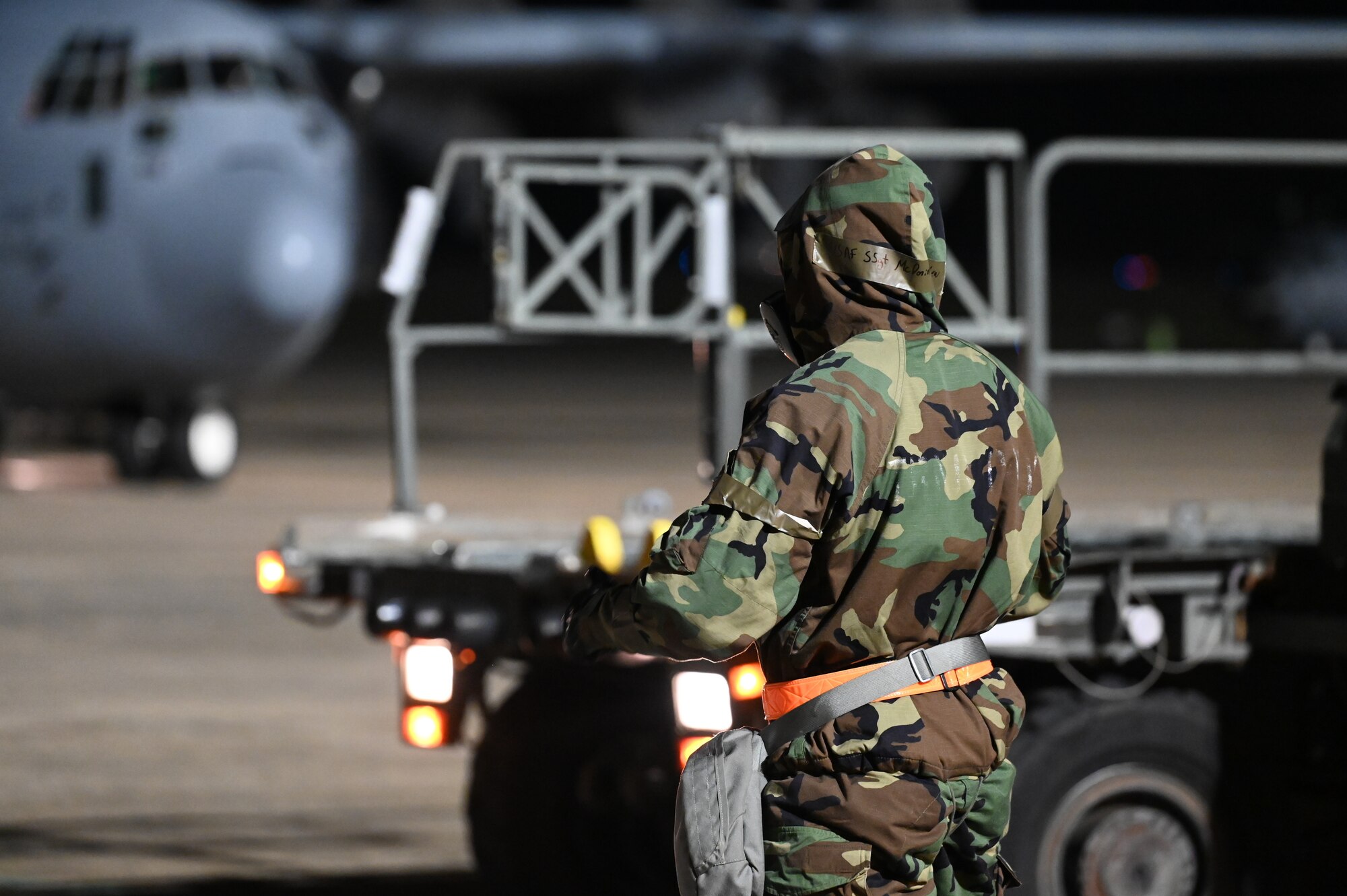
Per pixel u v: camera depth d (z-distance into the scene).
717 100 103.31
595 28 106.56
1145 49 106.56
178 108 61.75
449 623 18.52
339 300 65.31
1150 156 23.31
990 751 11.45
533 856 21.00
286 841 25.38
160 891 22.89
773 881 11.22
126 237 61.47
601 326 23.06
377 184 99.94
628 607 11.28
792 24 108.38
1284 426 93.31
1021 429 11.68
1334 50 106.12
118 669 37.47
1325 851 18.72
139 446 68.06
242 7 67.25
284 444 84.75
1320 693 18.81
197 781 28.72
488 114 114.75
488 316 23.31
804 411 11.07
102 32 62.66
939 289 11.88
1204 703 18.02
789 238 11.95
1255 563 18.00
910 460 11.20
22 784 28.34
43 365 64.50
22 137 62.12
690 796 11.36
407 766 30.08
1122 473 69.25
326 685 36.47
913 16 107.12
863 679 11.33
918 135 22.83
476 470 72.06
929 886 11.42
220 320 62.53
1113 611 17.64
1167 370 24.05
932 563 11.27
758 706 16.73
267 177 61.91
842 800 11.11
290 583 20.20
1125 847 17.67
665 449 81.31
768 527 10.90
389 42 103.81
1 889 22.80
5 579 48.06
